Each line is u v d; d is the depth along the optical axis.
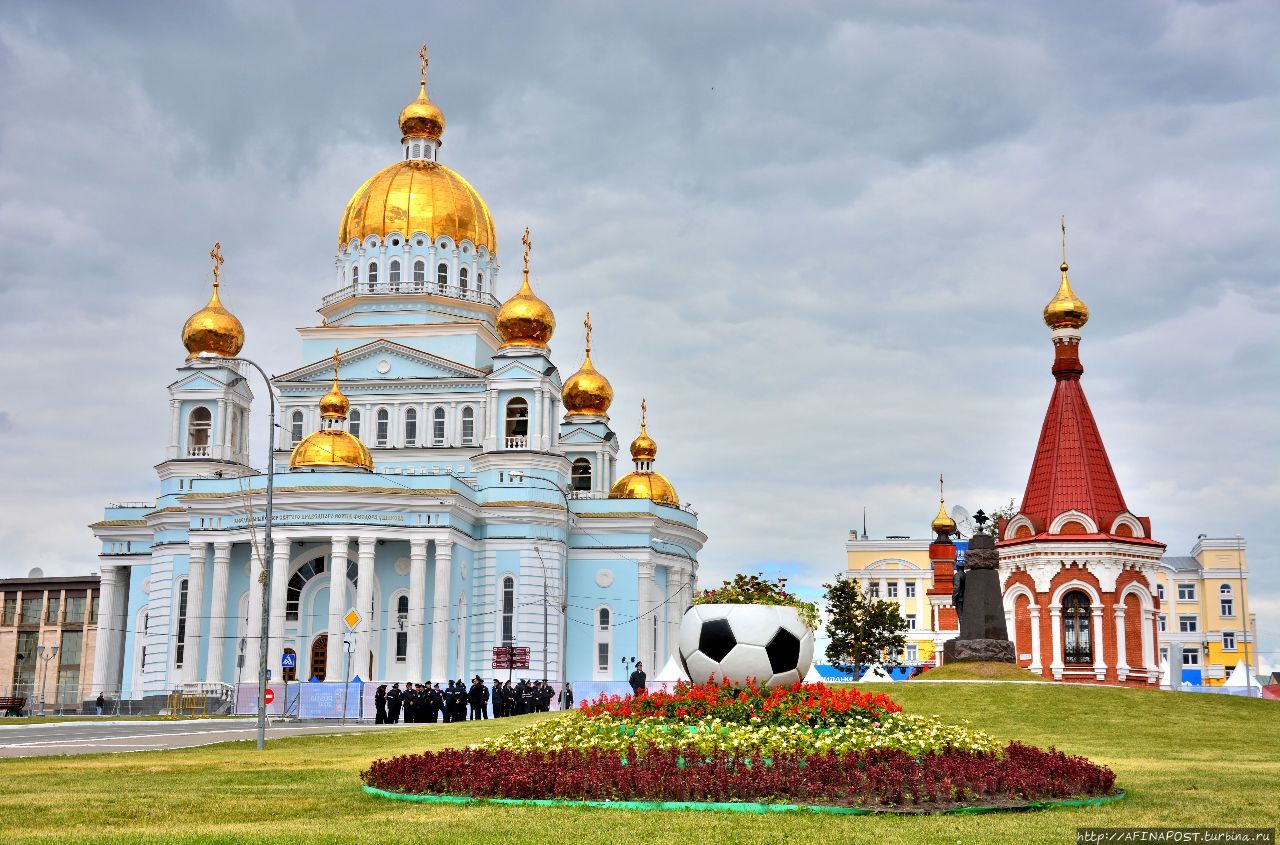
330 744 42.97
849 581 111.19
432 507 87.62
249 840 19.34
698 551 112.88
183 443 98.00
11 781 29.02
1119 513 74.56
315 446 88.62
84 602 123.94
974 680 55.88
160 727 59.22
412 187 105.12
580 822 21.36
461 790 24.95
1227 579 146.62
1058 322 77.12
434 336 102.25
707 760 26.33
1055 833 20.28
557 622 94.31
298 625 91.00
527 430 97.44
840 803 23.31
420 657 86.44
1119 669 71.69
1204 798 25.08
